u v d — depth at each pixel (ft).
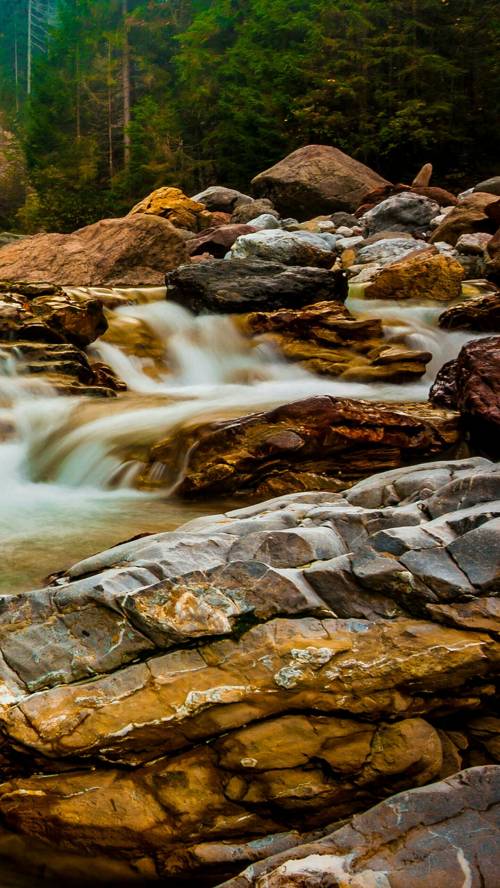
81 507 18.69
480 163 101.65
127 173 118.01
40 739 7.68
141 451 21.21
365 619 8.63
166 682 8.07
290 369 32.89
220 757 7.83
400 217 64.13
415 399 27.81
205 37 124.06
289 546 9.78
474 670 8.13
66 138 133.18
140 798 7.63
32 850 7.75
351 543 10.32
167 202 76.38
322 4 103.30
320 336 34.06
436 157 101.60
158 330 36.40
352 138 98.99
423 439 20.33
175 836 7.52
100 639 8.55
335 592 8.87
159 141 115.96
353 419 19.62
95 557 10.82
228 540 10.31
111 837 7.53
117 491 20.49
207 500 19.15
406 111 93.66
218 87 116.57
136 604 8.52
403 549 9.04
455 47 103.50
